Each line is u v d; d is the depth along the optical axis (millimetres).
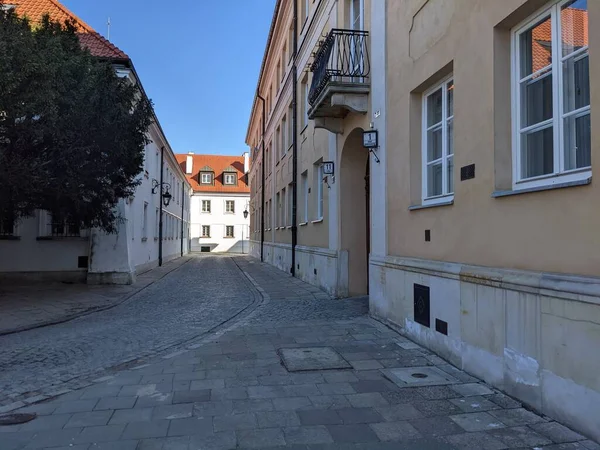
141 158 12250
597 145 3395
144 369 5461
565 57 3967
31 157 9250
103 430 3725
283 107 20594
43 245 14352
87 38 15461
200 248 52219
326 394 4527
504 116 4641
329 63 9945
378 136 7961
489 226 4719
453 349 5391
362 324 7863
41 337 7312
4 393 4656
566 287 3588
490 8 4684
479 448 3371
